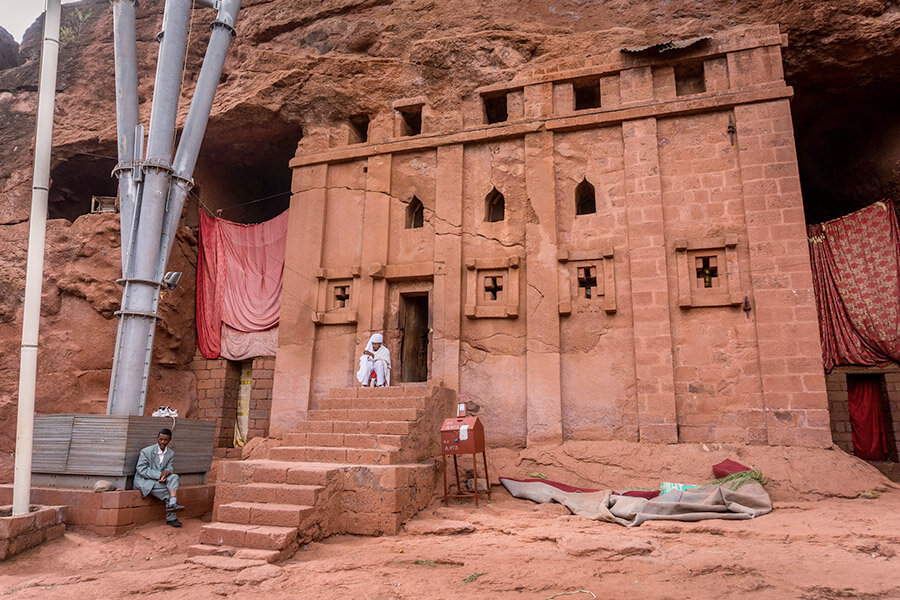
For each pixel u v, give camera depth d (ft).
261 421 49.19
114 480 30.50
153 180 37.65
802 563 21.06
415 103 48.32
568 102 44.88
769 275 37.96
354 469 28.60
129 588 20.22
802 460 34.24
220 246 53.21
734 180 40.29
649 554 22.90
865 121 48.34
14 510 27.04
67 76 61.21
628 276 40.88
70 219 60.39
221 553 23.84
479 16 49.75
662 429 37.63
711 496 29.55
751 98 40.47
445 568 22.00
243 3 59.06
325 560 23.16
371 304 45.55
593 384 40.09
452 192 45.55
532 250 42.83
